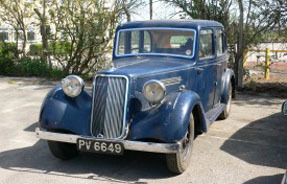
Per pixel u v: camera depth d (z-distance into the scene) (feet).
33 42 49.08
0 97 31.53
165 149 13.94
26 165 16.46
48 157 17.48
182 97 15.06
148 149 14.01
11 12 44.19
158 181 14.80
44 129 15.72
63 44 41.22
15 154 17.85
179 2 35.63
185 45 18.60
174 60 18.33
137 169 16.03
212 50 20.90
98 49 40.52
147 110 14.92
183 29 18.74
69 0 39.58
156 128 14.30
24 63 44.47
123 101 14.69
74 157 17.43
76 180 14.87
